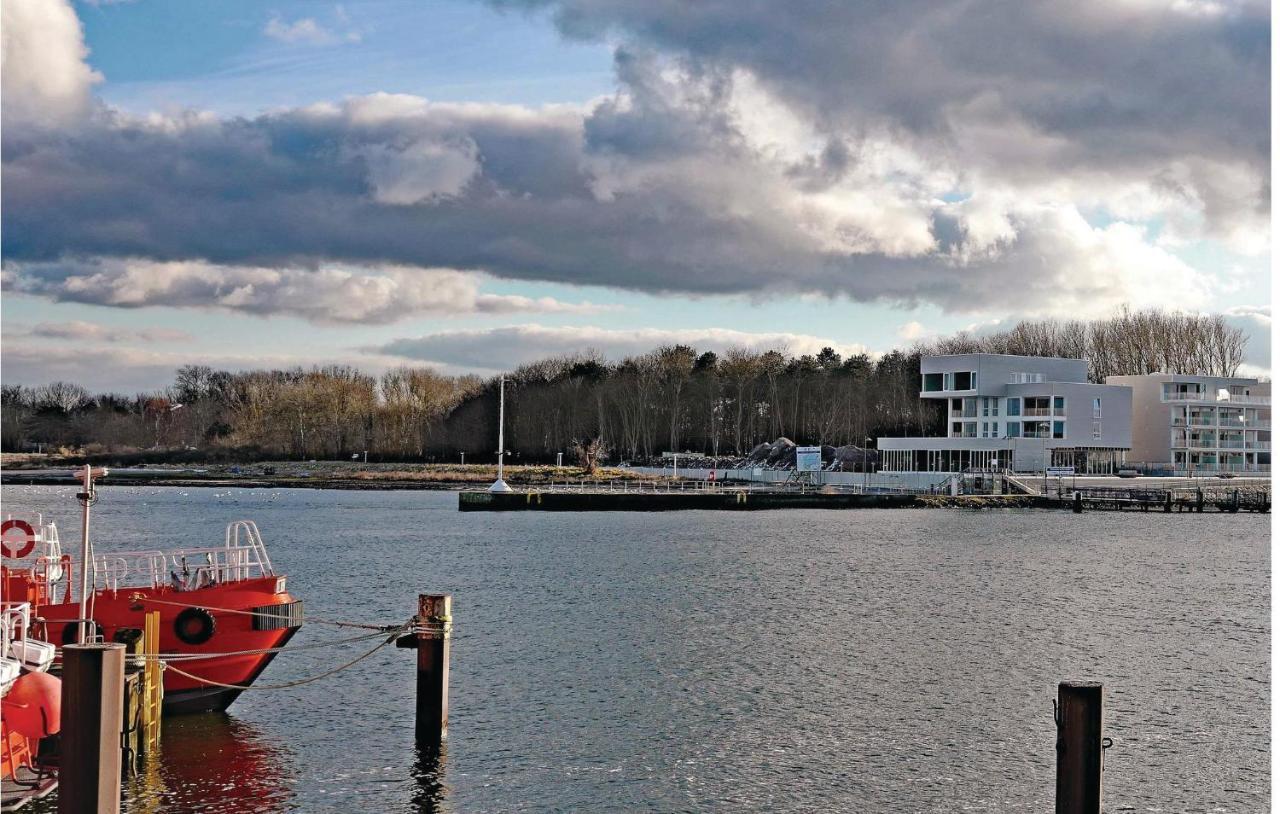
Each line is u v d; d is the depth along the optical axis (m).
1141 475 168.25
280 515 131.12
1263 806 29.38
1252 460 184.25
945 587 67.19
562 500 137.38
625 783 30.05
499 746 32.75
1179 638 50.47
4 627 26.33
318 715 35.09
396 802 28.42
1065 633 51.47
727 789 29.80
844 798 29.33
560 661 43.94
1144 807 29.25
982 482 153.88
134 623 32.09
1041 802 29.20
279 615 33.75
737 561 81.06
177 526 116.00
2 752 24.42
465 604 59.03
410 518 126.38
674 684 40.28
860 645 47.84
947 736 34.44
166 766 30.05
